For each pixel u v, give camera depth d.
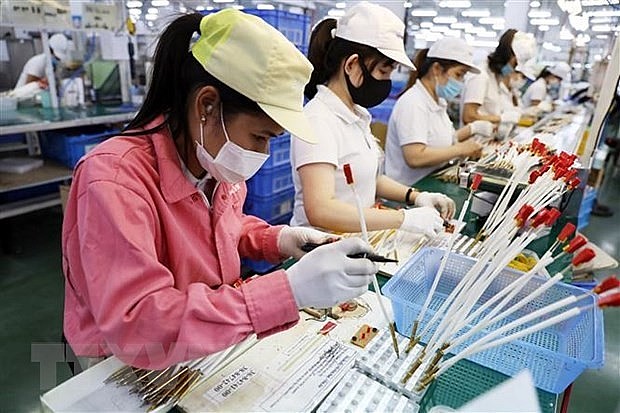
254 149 0.78
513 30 3.89
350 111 1.48
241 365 0.79
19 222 3.51
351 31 1.38
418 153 2.25
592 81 5.56
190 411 0.70
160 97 0.79
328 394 0.74
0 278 2.69
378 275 1.17
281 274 0.73
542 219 0.85
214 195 0.90
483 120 3.34
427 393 0.77
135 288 0.66
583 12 3.29
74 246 0.75
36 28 2.91
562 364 0.77
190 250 0.84
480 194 1.56
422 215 1.39
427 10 7.31
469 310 0.81
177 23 0.75
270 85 0.68
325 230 1.35
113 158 0.72
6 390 1.81
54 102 3.44
